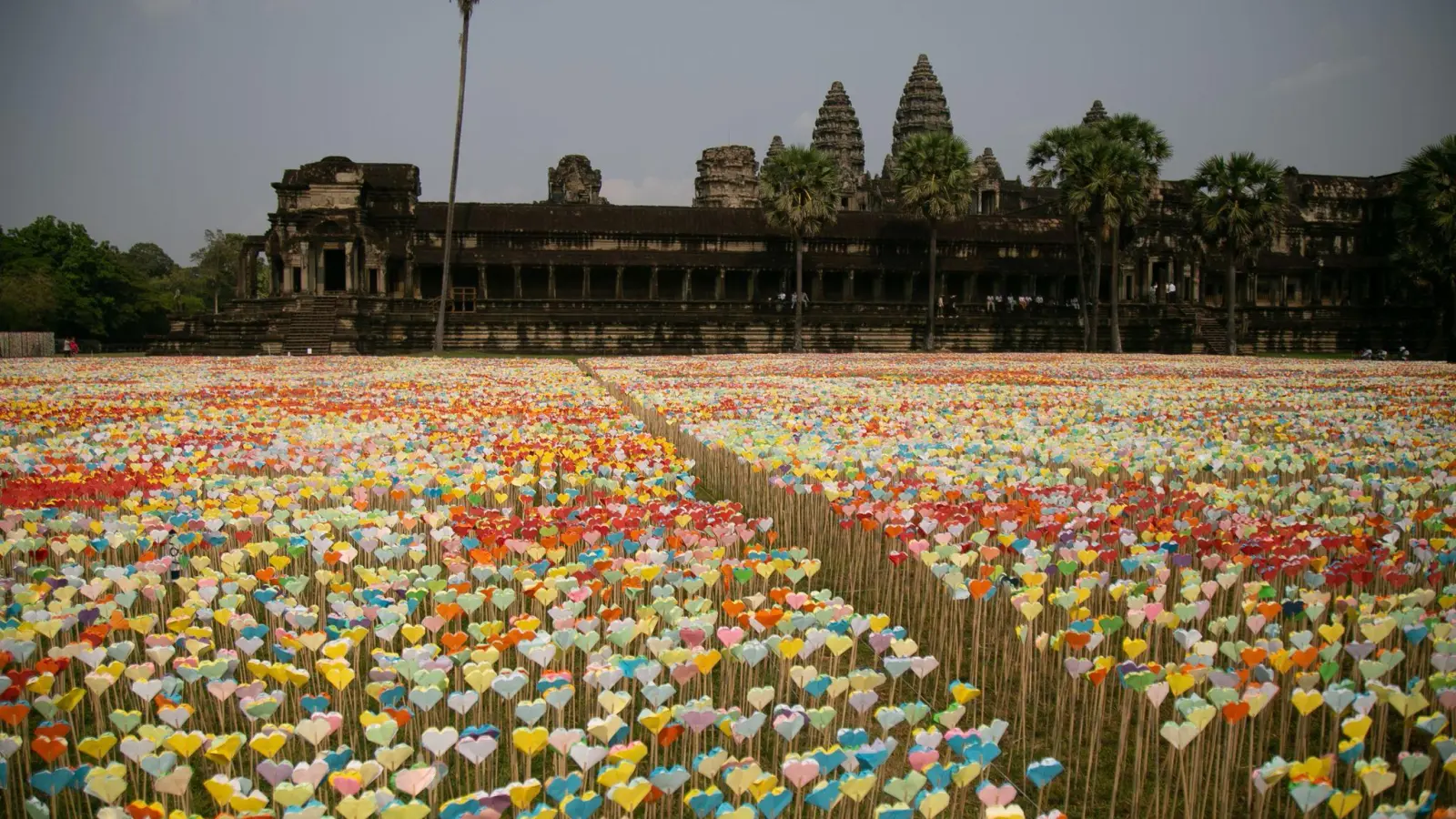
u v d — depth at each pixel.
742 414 23.81
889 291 89.06
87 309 95.06
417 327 75.50
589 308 79.19
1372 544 11.40
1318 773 6.45
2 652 8.20
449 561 10.85
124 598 9.70
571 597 9.20
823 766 6.54
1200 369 48.38
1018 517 12.52
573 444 18.72
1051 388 34.12
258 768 6.59
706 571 10.01
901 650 8.42
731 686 8.82
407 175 80.81
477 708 8.94
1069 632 8.52
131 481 14.69
